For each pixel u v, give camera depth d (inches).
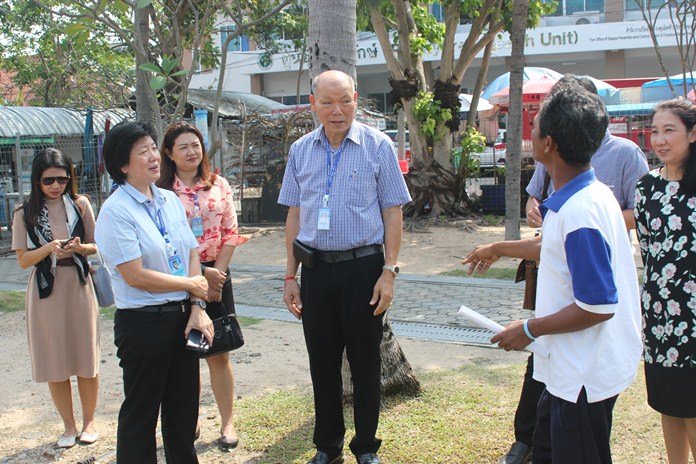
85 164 520.4
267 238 496.4
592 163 142.2
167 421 133.9
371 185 137.5
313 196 138.8
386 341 177.0
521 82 370.6
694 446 121.7
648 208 121.4
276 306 299.6
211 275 151.3
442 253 412.8
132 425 127.7
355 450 143.9
